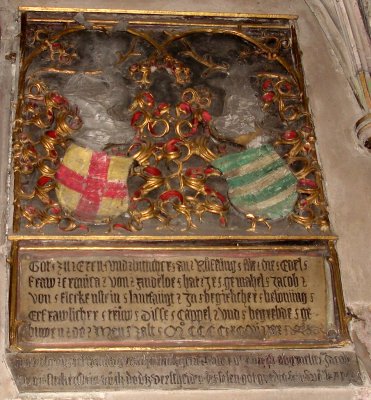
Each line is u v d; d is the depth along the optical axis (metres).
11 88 2.72
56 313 2.36
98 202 2.54
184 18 2.96
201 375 2.34
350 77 2.91
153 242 2.49
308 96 2.88
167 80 2.81
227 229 2.56
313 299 2.48
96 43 2.86
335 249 2.59
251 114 2.78
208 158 2.67
